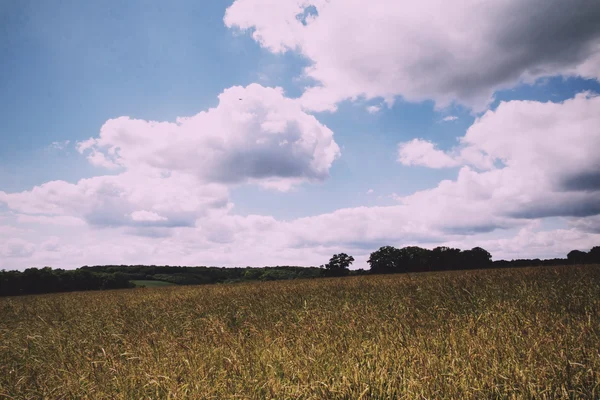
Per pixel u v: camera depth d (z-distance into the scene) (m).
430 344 4.37
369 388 3.21
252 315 7.33
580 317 5.15
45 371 4.89
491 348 3.92
